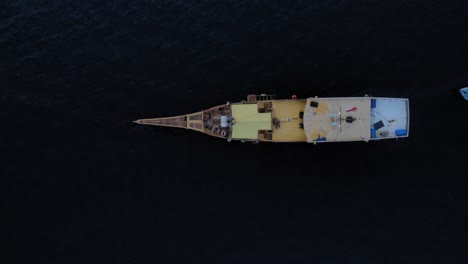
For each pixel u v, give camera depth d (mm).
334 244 90312
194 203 93188
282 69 97250
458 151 92875
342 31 99062
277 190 93125
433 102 94625
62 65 100688
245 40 99875
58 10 104250
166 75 98812
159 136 96375
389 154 93625
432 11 99125
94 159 96062
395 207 91438
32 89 99688
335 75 96312
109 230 92500
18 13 104312
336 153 94062
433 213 90688
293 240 90875
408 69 96125
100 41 101688
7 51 101875
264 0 102562
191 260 90312
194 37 100812
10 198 94188
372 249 89688
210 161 94812
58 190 94750
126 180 94938
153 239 91688
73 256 91188
